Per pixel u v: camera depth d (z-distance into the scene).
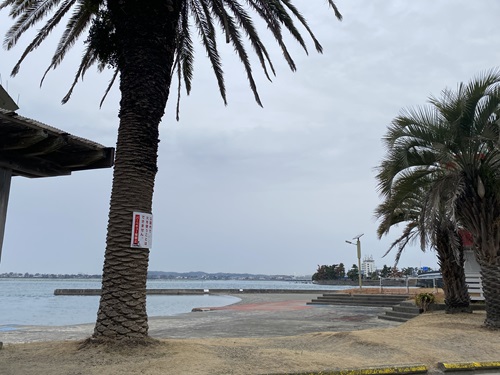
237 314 20.50
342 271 136.12
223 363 6.89
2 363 6.64
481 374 7.74
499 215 12.59
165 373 6.19
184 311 27.95
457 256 15.01
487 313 12.45
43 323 19.53
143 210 8.19
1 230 7.94
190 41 12.73
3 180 8.05
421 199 16.66
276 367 6.90
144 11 8.70
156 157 8.69
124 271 7.79
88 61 11.72
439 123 12.75
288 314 20.47
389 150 13.17
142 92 8.53
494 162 12.85
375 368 7.29
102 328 7.62
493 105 12.13
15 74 11.54
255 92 12.09
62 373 6.10
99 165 8.66
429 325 12.97
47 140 7.61
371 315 19.98
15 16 11.09
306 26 10.73
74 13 11.34
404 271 91.62
